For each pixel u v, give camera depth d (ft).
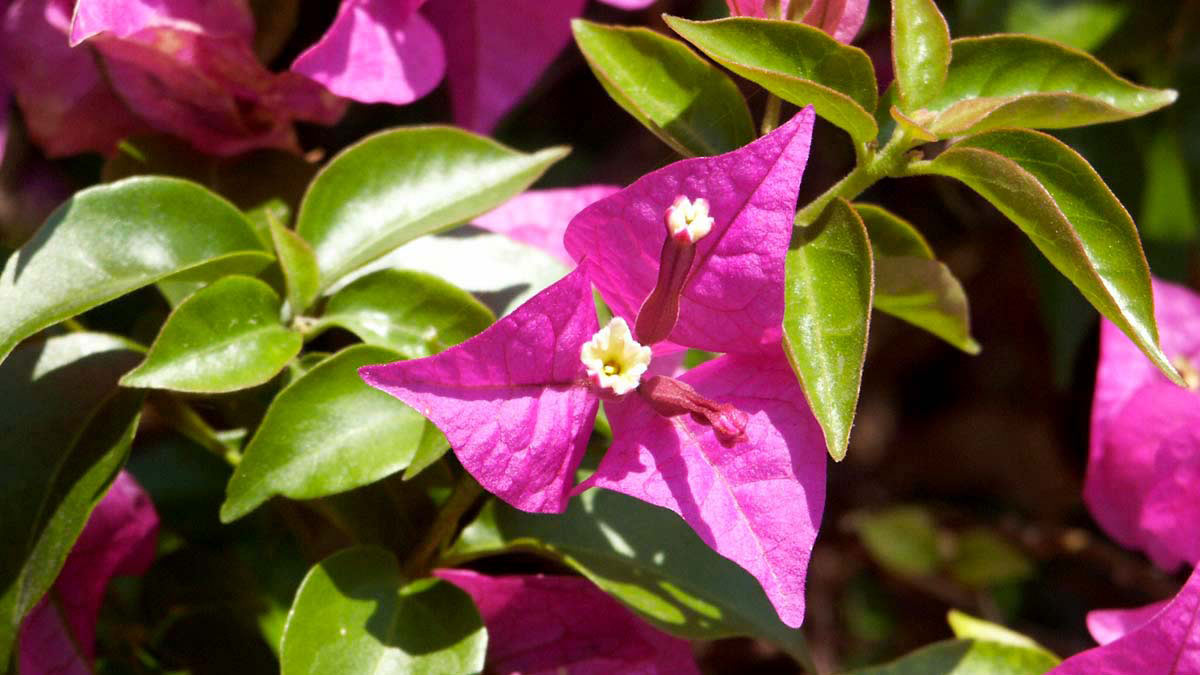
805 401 0.92
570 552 1.05
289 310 1.03
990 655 1.05
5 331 0.96
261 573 1.24
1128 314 0.93
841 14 0.99
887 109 1.01
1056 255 0.92
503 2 1.22
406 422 0.99
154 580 1.19
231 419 1.12
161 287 1.10
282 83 1.14
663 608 1.02
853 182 0.97
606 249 0.94
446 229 1.05
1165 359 0.92
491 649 1.07
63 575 1.09
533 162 1.06
